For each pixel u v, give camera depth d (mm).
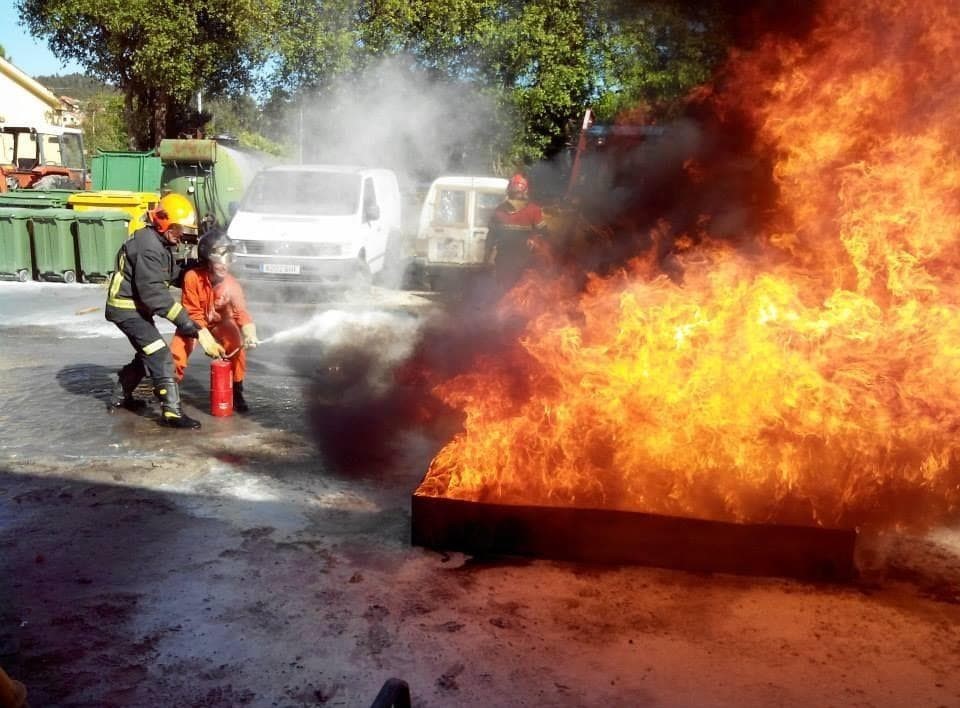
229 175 17812
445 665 3002
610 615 3357
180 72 22656
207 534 4121
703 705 2795
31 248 13906
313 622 3285
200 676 2928
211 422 6059
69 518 4293
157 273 5602
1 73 40719
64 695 2812
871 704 2809
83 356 8094
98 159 18469
